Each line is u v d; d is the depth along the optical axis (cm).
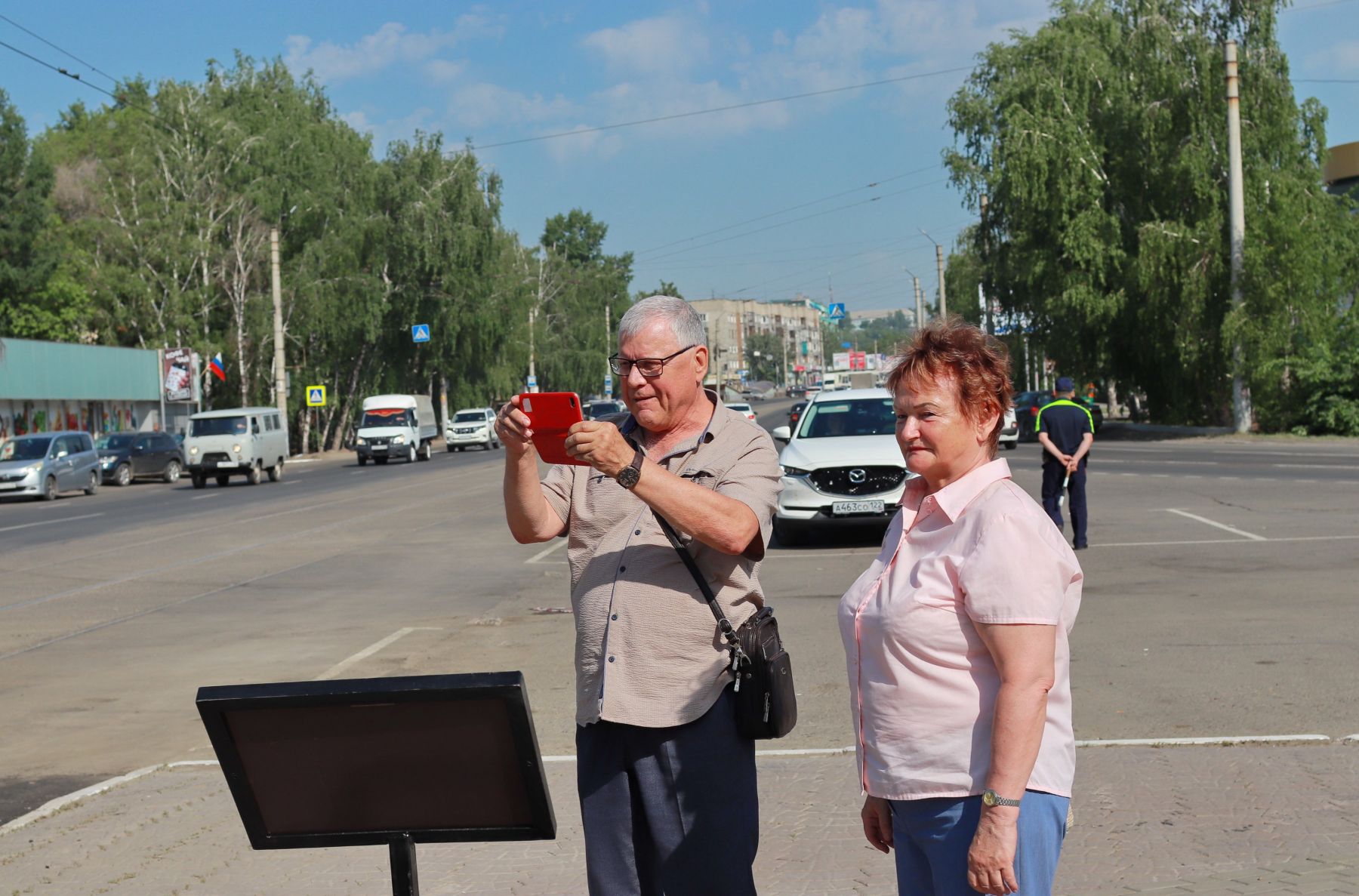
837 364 11788
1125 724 666
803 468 1518
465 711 280
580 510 361
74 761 694
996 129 4453
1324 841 481
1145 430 4456
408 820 292
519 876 490
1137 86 4156
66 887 487
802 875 474
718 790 337
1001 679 268
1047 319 4462
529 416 327
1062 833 278
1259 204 3828
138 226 5638
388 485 3316
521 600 1230
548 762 639
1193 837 492
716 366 15875
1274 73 3981
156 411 5631
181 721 779
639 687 337
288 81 6438
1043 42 4400
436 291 6328
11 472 3294
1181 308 3950
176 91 5809
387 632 1071
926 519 290
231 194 5722
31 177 5588
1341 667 781
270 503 2770
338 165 6062
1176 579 1168
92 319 5853
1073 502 1410
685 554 340
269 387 5981
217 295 5781
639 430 371
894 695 282
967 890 272
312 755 290
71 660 997
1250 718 668
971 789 272
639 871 347
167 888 485
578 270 10012
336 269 5872
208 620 1177
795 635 968
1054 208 4184
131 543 1934
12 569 1633
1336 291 3916
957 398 287
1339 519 1595
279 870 503
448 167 6309
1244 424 3897
